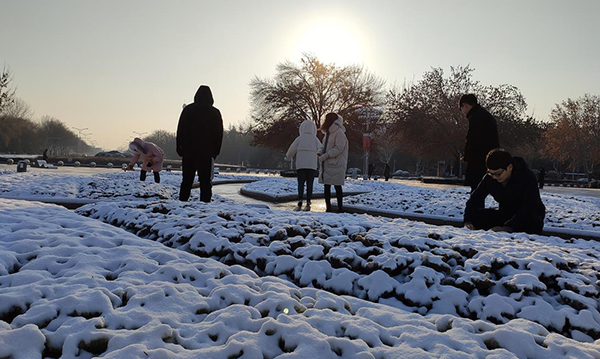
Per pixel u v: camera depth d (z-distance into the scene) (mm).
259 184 14039
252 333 1955
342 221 4340
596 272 2953
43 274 2529
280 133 37812
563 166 69125
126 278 2523
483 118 6582
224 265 2990
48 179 9391
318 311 2221
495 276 3023
